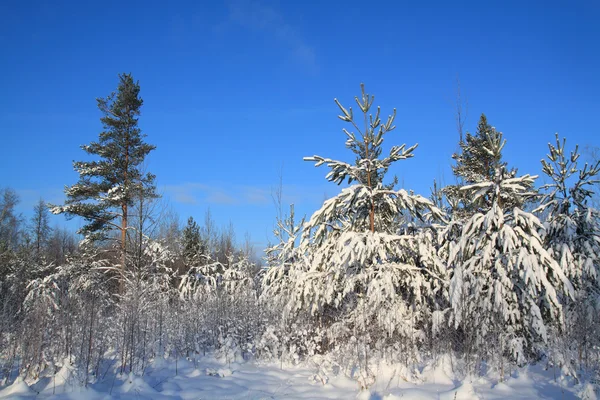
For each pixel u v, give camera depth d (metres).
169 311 12.57
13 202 33.66
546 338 8.17
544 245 10.48
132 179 21.56
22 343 8.27
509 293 8.81
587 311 9.28
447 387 7.47
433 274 9.70
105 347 9.68
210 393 7.57
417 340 9.45
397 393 7.07
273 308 11.82
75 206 20.06
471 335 8.55
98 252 20.78
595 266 9.73
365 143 10.18
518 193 9.49
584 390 6.48
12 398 6.68
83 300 9.90
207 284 16.88
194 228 23.72
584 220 9.99
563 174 10.48
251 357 10.95
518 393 7.05
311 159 9.98
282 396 7.35
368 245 9.24
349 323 9.91
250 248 24.34
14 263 18.27
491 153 9.59
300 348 10.69
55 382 7.54
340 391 7.59
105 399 6.87
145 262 17.03
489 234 9.40
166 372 9.14
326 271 9.99
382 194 9.98
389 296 9.21
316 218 10.11
